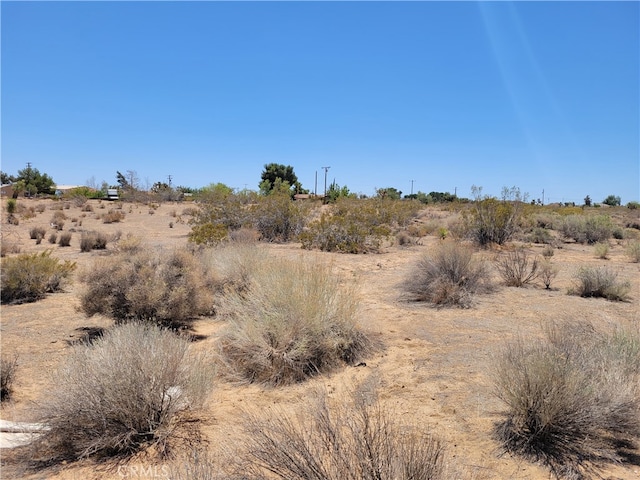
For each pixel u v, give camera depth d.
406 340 7.12
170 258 8.41
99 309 7.61
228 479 3.08
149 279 7.57
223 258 10.70
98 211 45.50
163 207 51.59
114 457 4.02
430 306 9.38
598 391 4.12
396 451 2.77
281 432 3.08
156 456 3.97
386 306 9.41
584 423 3.94
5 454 4.11
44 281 11.42
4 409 5.01
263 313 6.46
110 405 4.17
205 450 3.91
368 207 24.55
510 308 9.07
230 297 8.65
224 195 25.28
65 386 4.34
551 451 3.84
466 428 4.25
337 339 6.28
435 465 2.75
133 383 4.29
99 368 4.41
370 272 13.66
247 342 6.07
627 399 4.09
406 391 5.18
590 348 5.10
